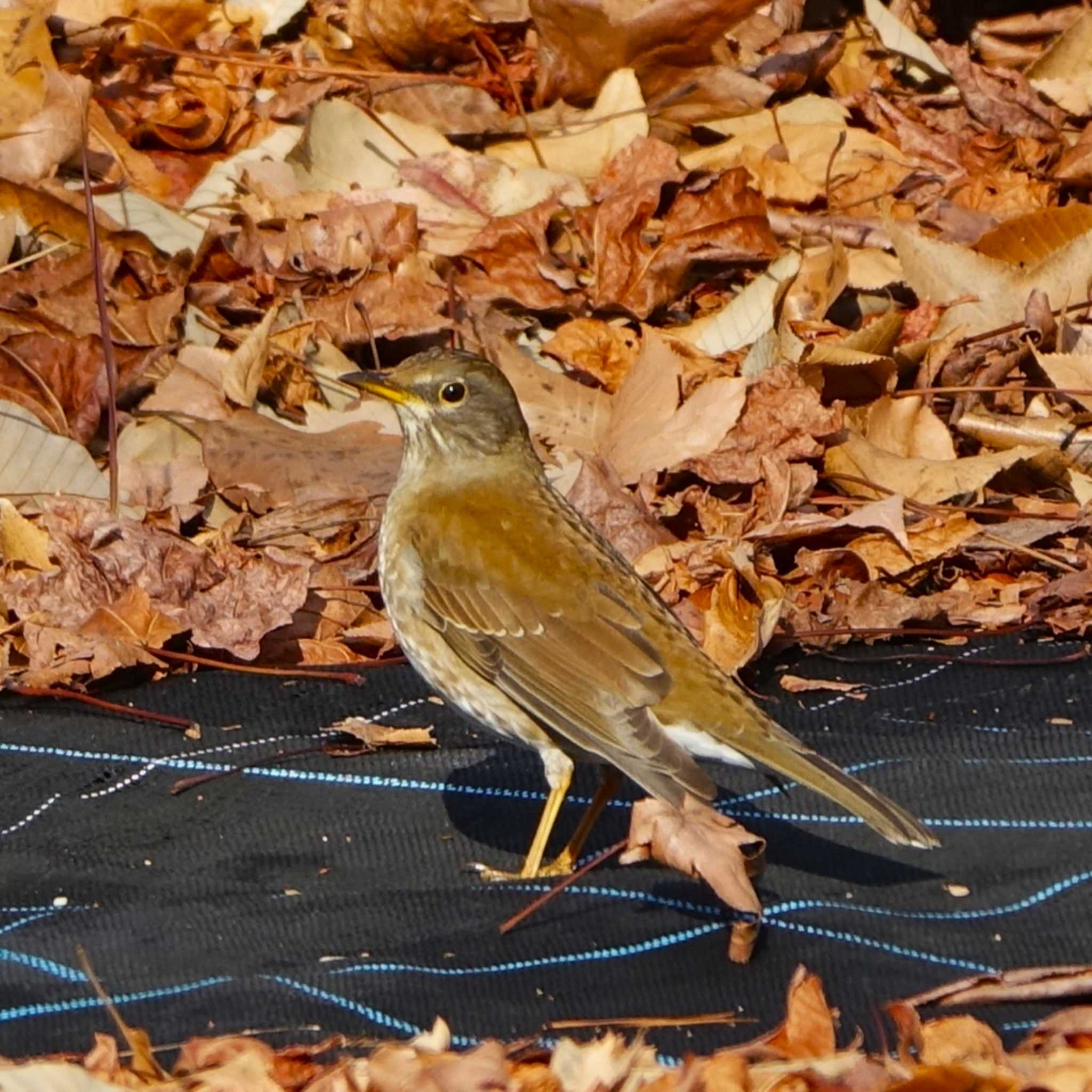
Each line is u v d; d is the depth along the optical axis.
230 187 15.86
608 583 9.99
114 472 12.80
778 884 9.67
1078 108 17.62
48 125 15.15
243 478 13.09
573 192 16.02
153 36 17.03
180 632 11.73
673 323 15.27
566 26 16.55
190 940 9.11
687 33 16.55
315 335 14.36
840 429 13.44
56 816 10.23
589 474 12.80
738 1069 7.79
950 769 10.77
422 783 10.70
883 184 16.78
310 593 12.22
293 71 16.97
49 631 11.54
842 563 12.80
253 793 10.52
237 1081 7.71
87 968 8.59
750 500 13.34
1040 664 11.98
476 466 10.52
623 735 9.43
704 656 9.83
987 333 14.73
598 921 9.32
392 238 15.16
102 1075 7.71
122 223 15.20
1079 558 12.95
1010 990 8.55
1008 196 16.81
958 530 12.86
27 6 16.30
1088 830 10.17
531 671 9.84
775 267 14.99
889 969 8.87
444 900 9.53
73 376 13.45
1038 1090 7.61
